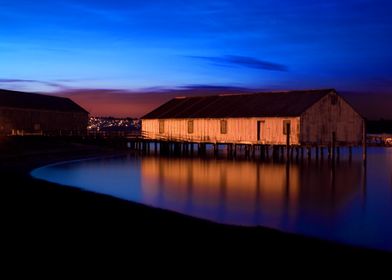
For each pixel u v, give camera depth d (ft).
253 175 144.15
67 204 70.13
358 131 186.50
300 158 205.36
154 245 48.75
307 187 119.34
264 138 179.32
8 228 52.47
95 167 161.99
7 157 160.35
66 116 263.49
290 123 171.42
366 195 108.06
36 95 261.03
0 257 41.91
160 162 184.65
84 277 37.96
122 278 38.37
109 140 230.27
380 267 44.78
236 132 188.44
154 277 39.09
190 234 54.65
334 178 139.85
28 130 236.63
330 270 43.39
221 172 151.64
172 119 212.43
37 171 140.26
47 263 40.81
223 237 54.03
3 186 84.58
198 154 223.30
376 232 70.03
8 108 224.94
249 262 44.57
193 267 42.19
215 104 209.15
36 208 64.85
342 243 59.82
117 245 47.91
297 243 52.85
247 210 86.53
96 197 79.82
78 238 49.73
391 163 195.21
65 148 204.03
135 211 68.13
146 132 223.30
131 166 167.84
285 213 84.33
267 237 55.11
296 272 42.42
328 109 177.17
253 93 205.57
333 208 90.22
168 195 103.60
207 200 97.09
